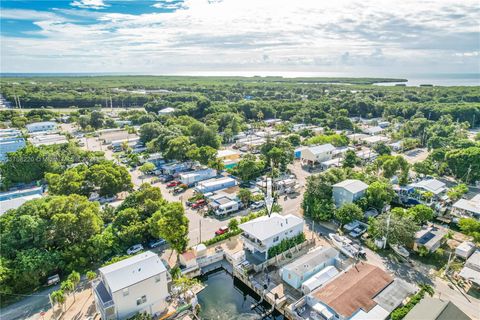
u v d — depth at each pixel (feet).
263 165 268.82
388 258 156.46
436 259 154.61
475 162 246.47
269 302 131.44
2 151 295.28
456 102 570.46
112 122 460.14
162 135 326.44
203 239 173.58
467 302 125.59
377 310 114.73
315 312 118.83
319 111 495.41
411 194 218.38
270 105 556.10
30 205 155.53
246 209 210.79
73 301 129.29
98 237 150.92
